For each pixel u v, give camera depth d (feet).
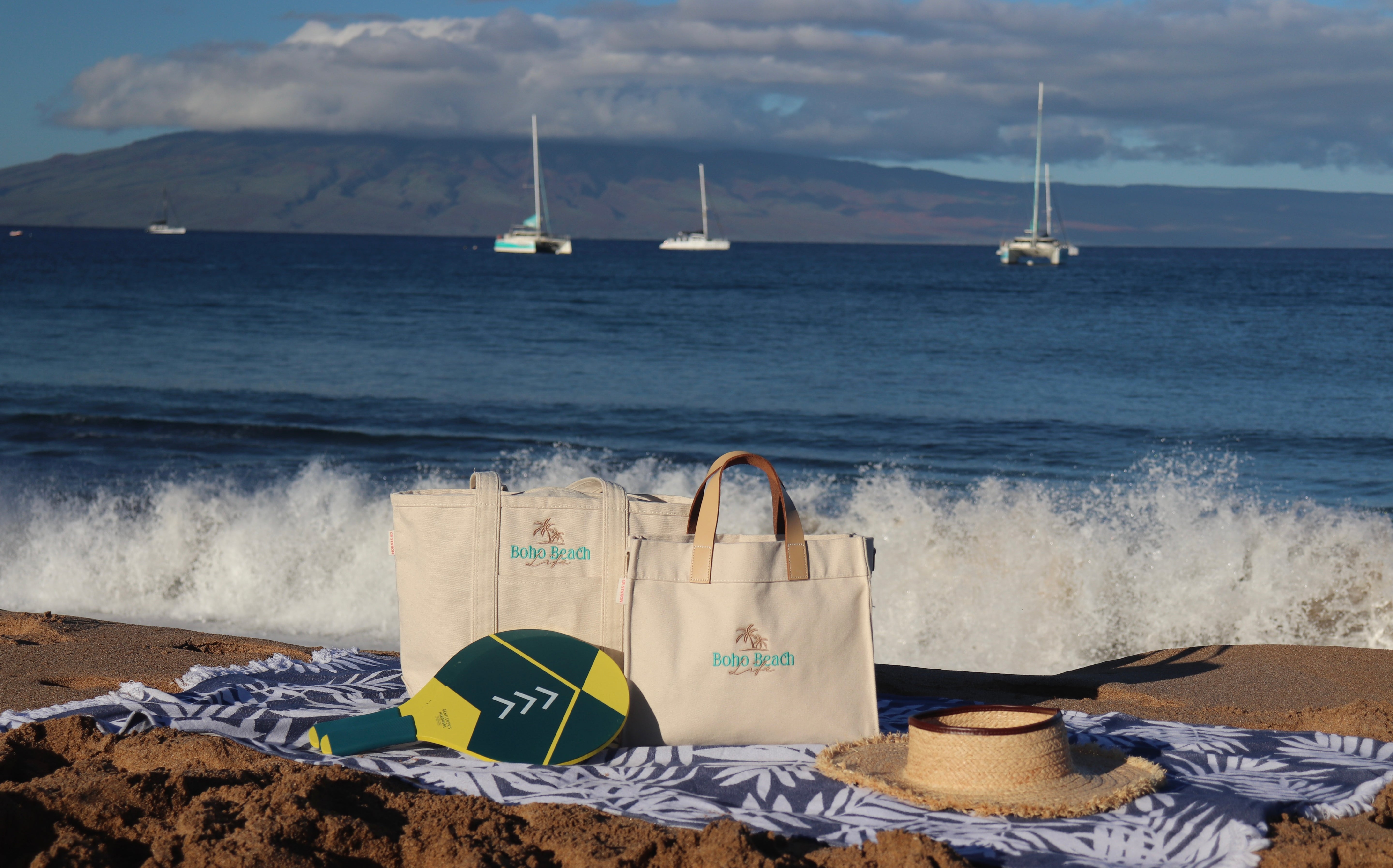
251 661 11.37
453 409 45.44
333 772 7.23
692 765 7.84
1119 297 127.13
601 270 206.80
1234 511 24.20
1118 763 7.79
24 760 7.97
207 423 39.70
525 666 8.52
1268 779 7.70
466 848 6.21
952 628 18.89
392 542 9.12
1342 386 52.90
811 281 171.73
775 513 9.07
